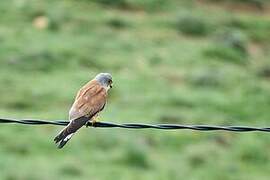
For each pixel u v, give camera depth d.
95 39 26.02
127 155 18.17
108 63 24.38
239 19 30.56
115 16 28.28
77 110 9.22
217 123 21.06
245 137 20.78
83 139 18.75
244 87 23.91
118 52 25.42
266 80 25.80
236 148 19.92
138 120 20.27
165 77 23.97
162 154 19.02
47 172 17.08
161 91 22.72
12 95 21.09
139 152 18.25
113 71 23.97
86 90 9.48
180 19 28.67
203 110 21.81
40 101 20.97
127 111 20.89
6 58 23.39
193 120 20.89
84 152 18.31
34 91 21.38
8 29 25.91
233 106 22.45
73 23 27.12
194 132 20.53
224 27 29.44
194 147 19.20
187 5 31.06
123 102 21.55
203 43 27.45
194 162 18.77
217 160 19.05
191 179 18.05
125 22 28.03
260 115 22.45
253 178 18.59
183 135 20.16
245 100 22.98
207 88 23.64
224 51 26.91
